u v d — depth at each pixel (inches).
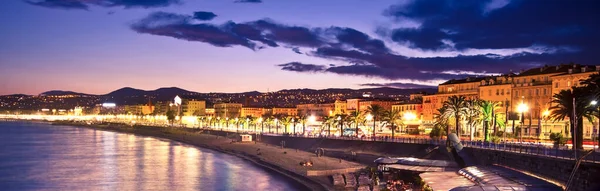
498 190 2518.5
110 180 4603.8
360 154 5999.0
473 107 5231.3
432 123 7839.6
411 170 3971.5
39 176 4859.7
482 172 3105.3
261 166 5684.1
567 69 6230.3
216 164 5935.0
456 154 4217.5
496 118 5260.8
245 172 5177.2
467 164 3892.7
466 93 7810.0
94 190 4094.5
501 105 6427.2
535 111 6402.6
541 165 2901.1
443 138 6082.7
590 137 5344.5
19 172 5152.6
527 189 2513.5
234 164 5935.0
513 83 6855.3
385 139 6136.8
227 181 4559.5
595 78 3270.2
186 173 5098.4
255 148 7711.6
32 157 6752.0
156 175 4943.4
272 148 7682.1
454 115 5546.3
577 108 3575.3
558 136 4530.0
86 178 4731.8
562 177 2674.7
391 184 3772.1
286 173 5029.5
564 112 3742.6
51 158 6619.1
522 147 3479.3
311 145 7539.4
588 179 2423.7
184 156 6993.1
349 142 6668.3
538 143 4284.0
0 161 6215.6
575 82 5841.5
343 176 4453.7
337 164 5280.5
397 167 4106.8
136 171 5246.1
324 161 5580.7
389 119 7140.8
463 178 3245.6
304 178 4638.3
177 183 4443.9
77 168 5492.1
